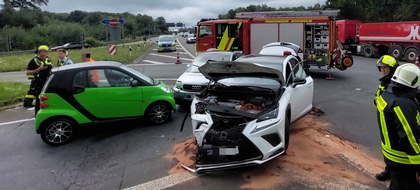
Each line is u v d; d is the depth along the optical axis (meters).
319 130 6.84
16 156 6.01
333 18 14.69
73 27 61.59
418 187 3.13
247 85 5.98
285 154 5.43
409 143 2.89
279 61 6.61
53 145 6.53
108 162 5.58
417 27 21.03
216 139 4.80
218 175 4.88
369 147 6.07
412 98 2.99
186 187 4.57
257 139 4.69
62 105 6.56
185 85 8.67
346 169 4.96
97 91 6.83
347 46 27.20
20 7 85.12
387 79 4.39
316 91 11.49
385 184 4.47
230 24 18.11
